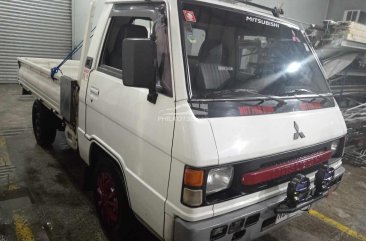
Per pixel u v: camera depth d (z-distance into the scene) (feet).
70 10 29.91
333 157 8.63
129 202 7.24
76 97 9.73
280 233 9.99
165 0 6.54
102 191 8.71
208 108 5.72
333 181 8.10
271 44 8.43
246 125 5.94
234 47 7.60
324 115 7.79
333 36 17.52
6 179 11.45
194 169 5.28
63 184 11.46
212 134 5.45
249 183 6.01
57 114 11.57
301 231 10.25
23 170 12.27
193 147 5.28
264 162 6.23
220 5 7.18
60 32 30.07
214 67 6.81
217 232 5.69
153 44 5.82
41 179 11.69
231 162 5.60
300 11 36.60
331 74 17.54
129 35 8.57
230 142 5.60
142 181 6.54
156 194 6.12
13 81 29.01
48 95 12.28
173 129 5.64
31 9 28.04
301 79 8.52
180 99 5.71
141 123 6.44
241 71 7.73
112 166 7.99
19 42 28.37
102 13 8.80
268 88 7.55
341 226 10.81
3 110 20.20
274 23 8.45
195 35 6.50
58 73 11.71
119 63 8.14
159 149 5.97
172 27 6.18
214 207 5.65
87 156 9.22
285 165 6.60
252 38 7.95
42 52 29.73
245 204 6.09
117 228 8.04
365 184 14.55
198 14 6.66
